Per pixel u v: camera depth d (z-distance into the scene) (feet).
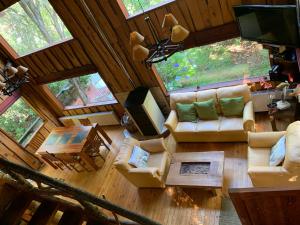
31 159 27.76
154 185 19.16
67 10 20.24
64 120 30.09
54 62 24.85
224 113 20.03
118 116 28.14
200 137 20.70
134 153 19.52
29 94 27.61
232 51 20.04
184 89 23.44
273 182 14.73
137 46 13.44
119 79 24.06
